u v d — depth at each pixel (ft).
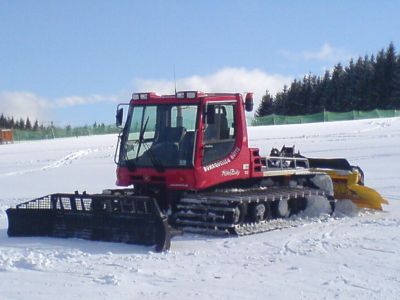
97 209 41.32
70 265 34.58
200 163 42.91
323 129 164.45
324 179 51.75
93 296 28.89
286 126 184.96
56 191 71.61
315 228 44.91
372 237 40.91
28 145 173.68
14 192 72.13
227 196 42.75
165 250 37.65
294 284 30.35
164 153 43.83
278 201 46.85
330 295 28.53
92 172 93.04
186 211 43.65
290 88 325.01
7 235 44.16
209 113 43.27
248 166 46.09
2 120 372.79
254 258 35.70
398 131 145.48
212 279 31.37
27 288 30.40
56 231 43.19
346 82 307.37
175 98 44.06
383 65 298.35
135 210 39.78
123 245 39.65
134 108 45.65
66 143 169.58
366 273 32.14
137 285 30.50
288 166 50.75
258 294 28.84
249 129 179.32
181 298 28.35
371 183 68.64
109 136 195.83
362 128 161.38
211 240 40.96
